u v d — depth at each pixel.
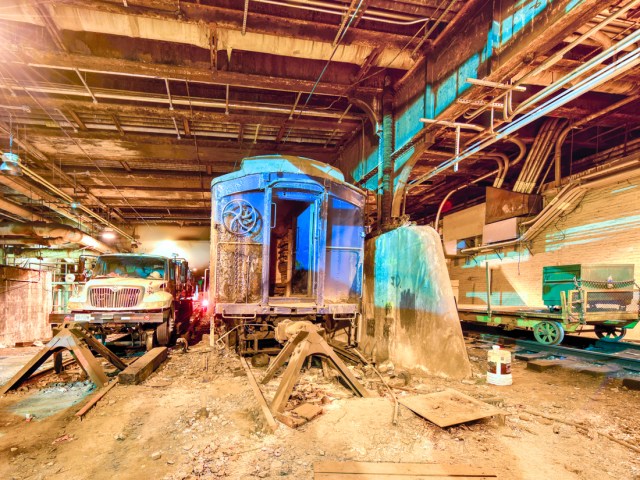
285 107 10.42
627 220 10.03
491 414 4.28
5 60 7.85
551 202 11.66
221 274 7.39
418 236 7.29
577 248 11.43
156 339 8.92
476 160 13.15
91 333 8.20
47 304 15.13
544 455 3.57
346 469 3.22
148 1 6.44
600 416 4.60
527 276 13.39
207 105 10.05
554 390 5.71
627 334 10.15
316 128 11.56
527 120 5.66
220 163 14.68
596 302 8.08
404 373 6.24
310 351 5.12
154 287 8.88
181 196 18.33
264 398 4.94
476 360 7.75
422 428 4.09
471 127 7.49
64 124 11.29
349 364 7.34
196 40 7.43
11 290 12.71
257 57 8.66
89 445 3.76
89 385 5.87
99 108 10.00
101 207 20.50
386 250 8.35
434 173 8.61
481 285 16.00
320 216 7.73
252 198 7.61
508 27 5.72
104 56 7.83
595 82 4.40
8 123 11.00
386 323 7.98
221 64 8.42
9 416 4.54
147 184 16.70
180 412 4.62
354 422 4.25
